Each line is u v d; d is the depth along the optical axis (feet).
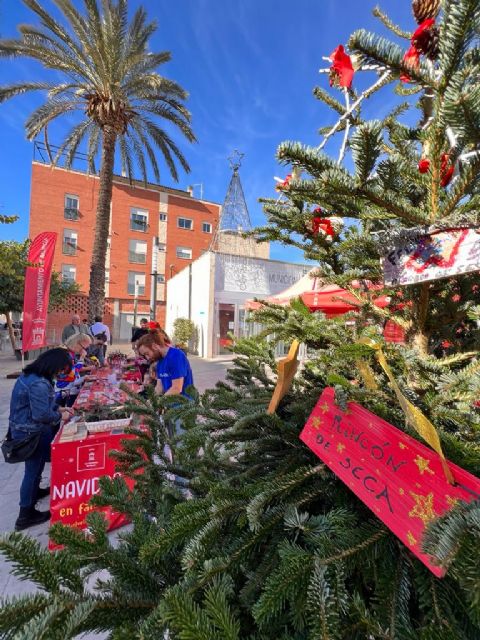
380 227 3.73
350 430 2.55
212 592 1.97
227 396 4.18
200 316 41.11
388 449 2.26
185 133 31.04
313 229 3.73
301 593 1.96
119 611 2.33
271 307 4.17
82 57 26.37
